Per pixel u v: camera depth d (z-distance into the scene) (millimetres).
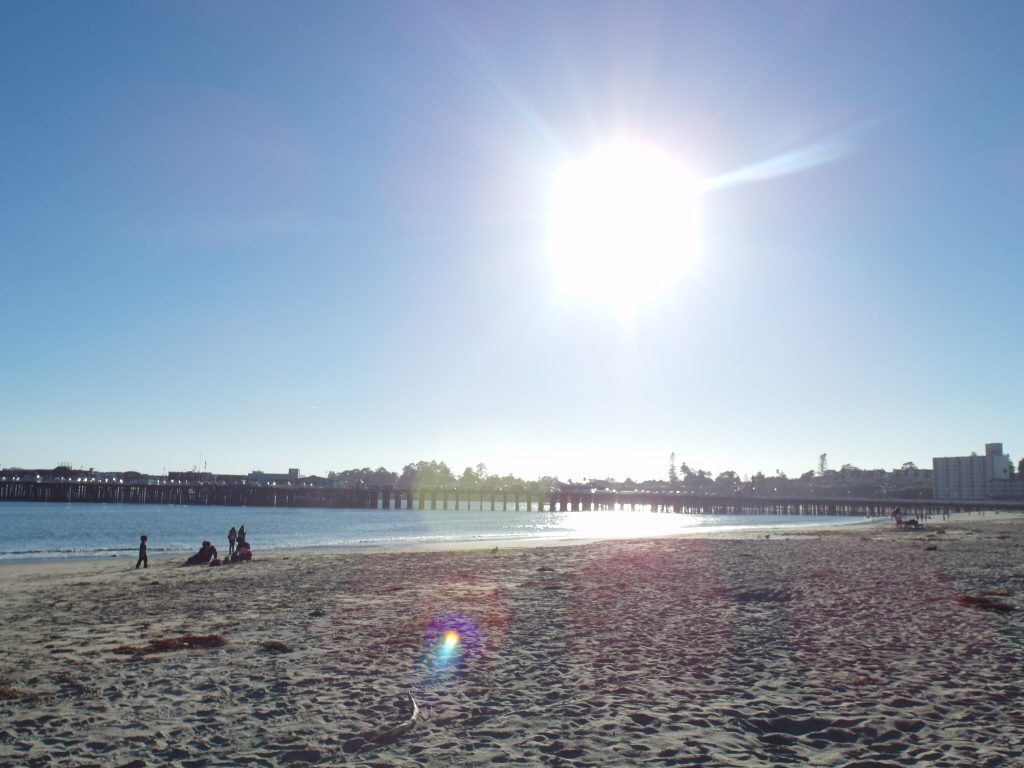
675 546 39344
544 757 7090
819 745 7367
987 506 143625
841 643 12422
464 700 9219
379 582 23000
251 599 19344
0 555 43062
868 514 149500
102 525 81812
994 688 9469
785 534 59156
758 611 15969
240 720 8445
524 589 20578
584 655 11797
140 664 11383
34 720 8492
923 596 17922
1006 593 18297
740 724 8062
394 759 7082
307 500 149250
